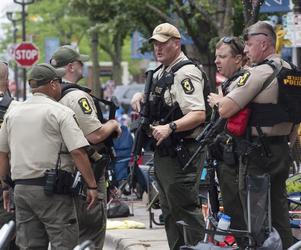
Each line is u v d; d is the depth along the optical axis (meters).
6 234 14.35
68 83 20.25
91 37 90.25
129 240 26.78
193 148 19.97
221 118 18.22
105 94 105.38
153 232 28.55
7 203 20.41
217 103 17.98
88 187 18.72
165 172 20.16
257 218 17.38
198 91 19.78
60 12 109.38
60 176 18.33
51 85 18.84
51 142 18.44
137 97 20.94
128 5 48.03
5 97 21.23
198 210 20.38
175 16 48.00
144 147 20.67
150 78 20.36
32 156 18.42
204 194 24.06
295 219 21.09
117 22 49.50
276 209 18.23
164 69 20.41
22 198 18.59
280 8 36.44
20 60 74.69
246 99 17.64
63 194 18.50
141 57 64.38
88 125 19.89
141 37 59.72
